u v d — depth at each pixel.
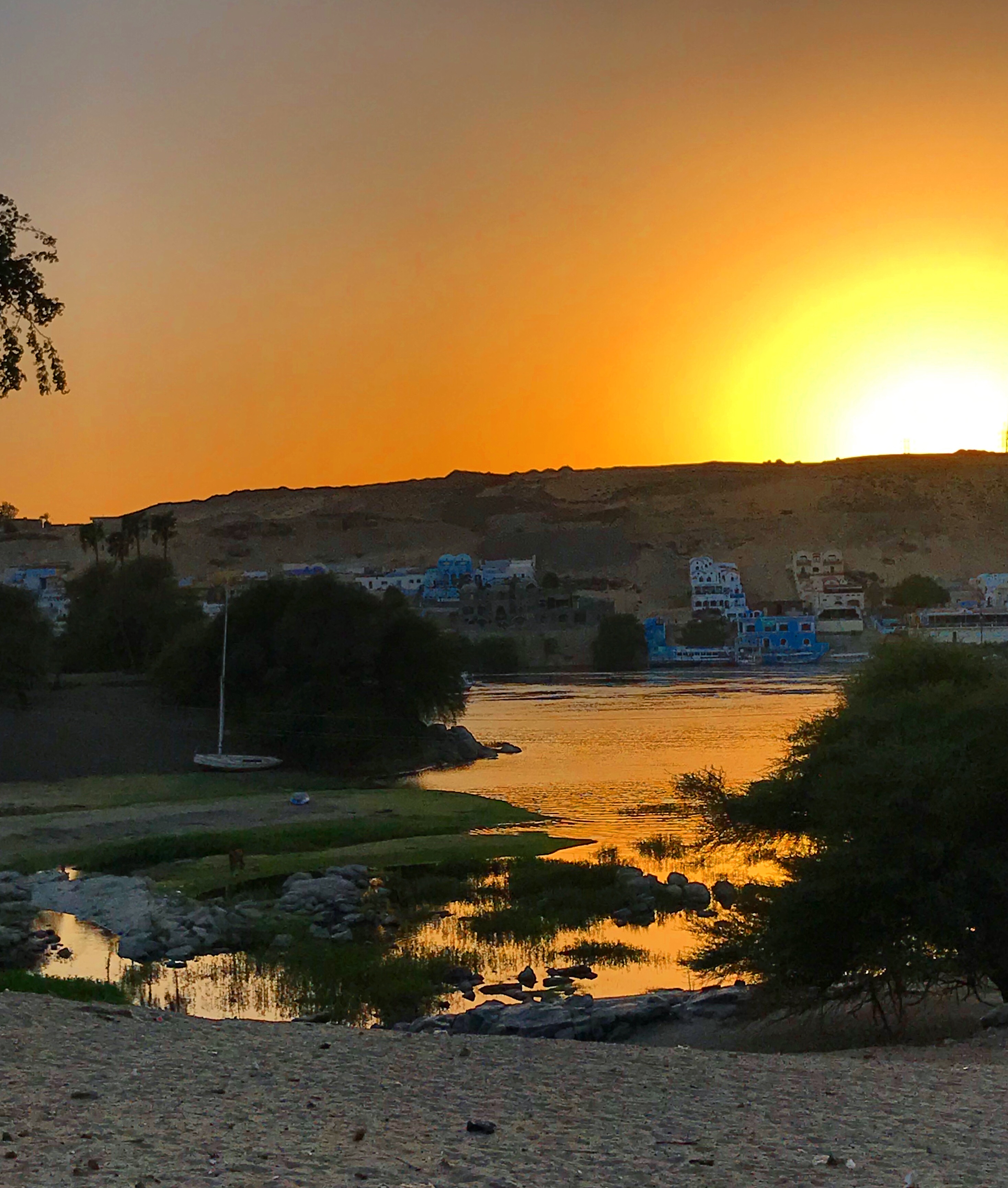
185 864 47.91
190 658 88.25
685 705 119.31
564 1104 11.63
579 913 38.00
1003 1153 9.83
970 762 23.97
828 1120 11.05
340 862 47.59
